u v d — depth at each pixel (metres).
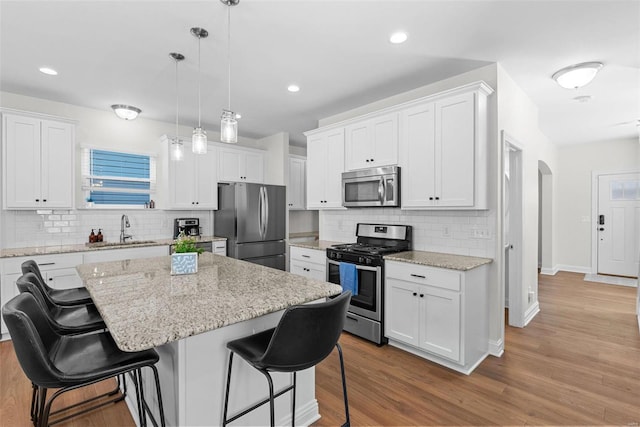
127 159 4.21
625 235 5.52
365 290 2.96
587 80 2.78
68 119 3.49
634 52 2.52
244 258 4.49
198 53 2.53
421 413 1.92
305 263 3.72
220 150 4.77
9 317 1.07
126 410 1.95
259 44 2.40
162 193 4.43
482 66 2.77
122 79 3.02
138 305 1.36
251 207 4.56
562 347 2.83
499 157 2.71
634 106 3.81
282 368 1.25
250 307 1.34
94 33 2.24
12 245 3.40
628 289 4.78
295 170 5.38
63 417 1.87
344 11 2.00
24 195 3.26
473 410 1.94
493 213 2.72
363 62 2.69
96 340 1.55
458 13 2.02
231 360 1.43
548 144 5.48
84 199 3.91
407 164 3.01
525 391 2.14
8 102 3.35
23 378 2.30
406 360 2.59
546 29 2.20
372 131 3.30
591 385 2.21
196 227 4.65
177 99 3.56
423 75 2.95
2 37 2.29
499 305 2.69
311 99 3.57
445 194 2.74
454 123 2.67
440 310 2.46
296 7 1.96
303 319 1.21
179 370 1.32
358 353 2.72
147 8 1.96
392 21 2.11
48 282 3.14
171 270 2.05
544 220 5.92
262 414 1.61
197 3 1.91
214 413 1.42
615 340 2.98
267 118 4.31
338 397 2.08
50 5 1.92
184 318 1.21
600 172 5.70
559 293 4.59
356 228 3.80
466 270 2.33
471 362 2.45
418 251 3.18
